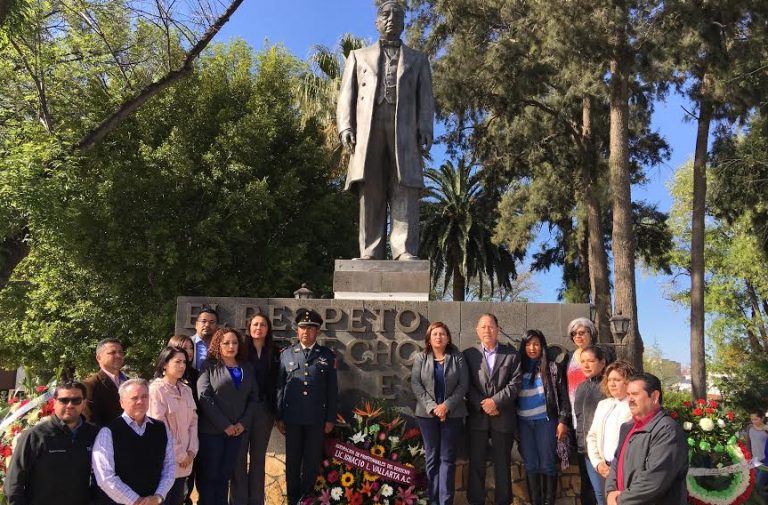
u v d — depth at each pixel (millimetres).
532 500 6133
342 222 19750
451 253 31688
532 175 25578
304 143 18797
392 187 8203
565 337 7043
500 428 6074
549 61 19359
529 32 19438
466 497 6480
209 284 17078
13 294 18984
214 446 5672
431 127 8211
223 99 18594
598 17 17578
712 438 6656
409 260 7754
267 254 17859
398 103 8031
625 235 19188
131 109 12586
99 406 5266
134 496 4336
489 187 27609
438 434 6055
